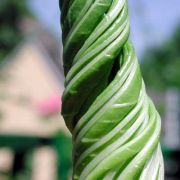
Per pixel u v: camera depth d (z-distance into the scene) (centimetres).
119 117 11
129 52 11
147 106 11
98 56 11
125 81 11
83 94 11
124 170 11
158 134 11
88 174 11
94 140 11
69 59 11
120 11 11
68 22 11
